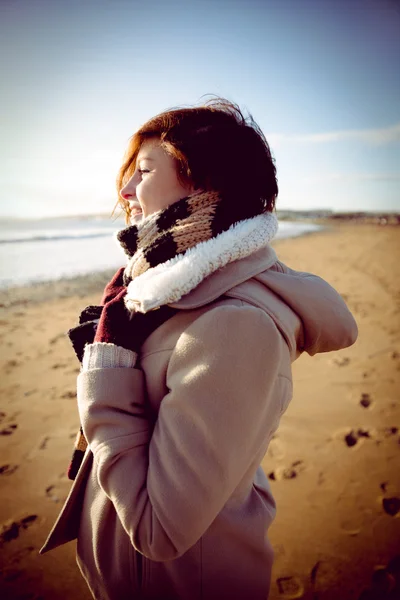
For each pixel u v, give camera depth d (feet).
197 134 2.46
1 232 80.84
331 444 10.28
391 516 8.02
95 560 2.72
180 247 2.33
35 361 16.99
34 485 9.29
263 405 2.13
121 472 2.23
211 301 2.26
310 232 93.40
